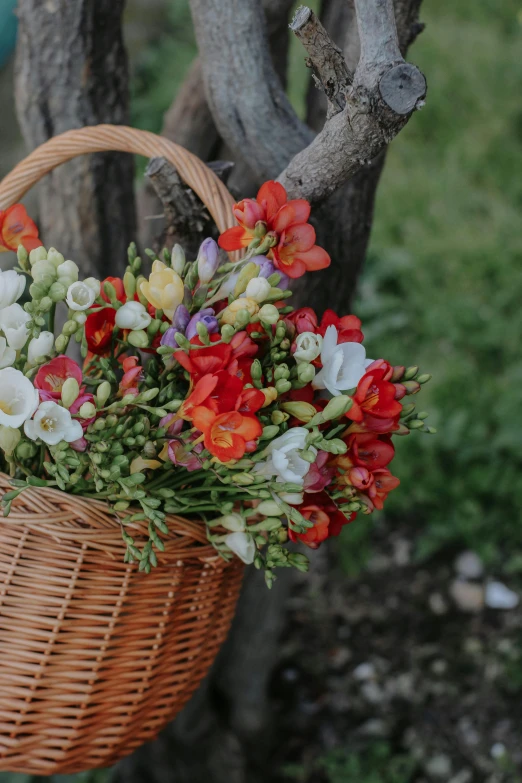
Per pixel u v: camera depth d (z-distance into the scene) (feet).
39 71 4.83
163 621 3.71
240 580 4.19
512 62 14.52
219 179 4.12
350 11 4.44
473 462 9.11
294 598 8.66
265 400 3.19
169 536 3.56
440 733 7.72
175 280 3.32
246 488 3.36
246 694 7.39
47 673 3.51
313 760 7.64
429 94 13.70
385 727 7.80
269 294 3.31
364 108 3.22
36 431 3.11
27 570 3.41
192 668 4.06
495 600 8.49
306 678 8.13
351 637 8.39
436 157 13.09
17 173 3.91
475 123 13.53
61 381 3.30
